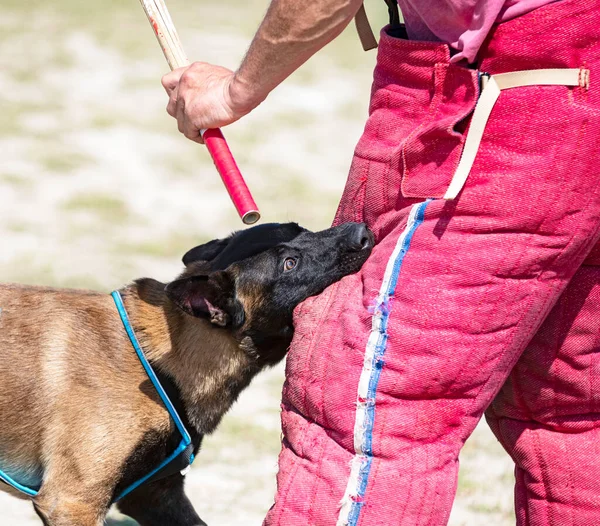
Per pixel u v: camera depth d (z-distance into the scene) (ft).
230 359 20.70
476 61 13.91
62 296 21.17
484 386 13.75
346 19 14.23
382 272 13.78
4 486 20.92
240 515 23.71
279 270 20.18
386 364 13.46
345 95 76.89
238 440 28.43
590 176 13.33
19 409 19.92
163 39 17.63
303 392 14.19
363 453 13.56
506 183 13.34
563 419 16.07
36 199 51.88
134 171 57.93
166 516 21.79
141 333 20.35
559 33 13.25
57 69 76.84
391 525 13.38
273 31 14.53
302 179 58.13
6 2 96.07
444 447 13.73
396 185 14.70
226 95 16.02
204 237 47.96
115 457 19.60
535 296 13.62
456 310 13.35
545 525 16.57
